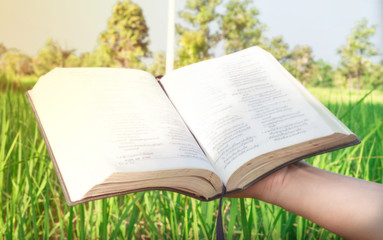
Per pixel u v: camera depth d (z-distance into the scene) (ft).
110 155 1.61
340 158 3.52
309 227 2.87
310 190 1.90
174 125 1.97
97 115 1.82
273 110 2.02
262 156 1.83
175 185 1.73
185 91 2.29
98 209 2.85
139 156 1.65
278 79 2.20
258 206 3.11
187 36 28.78
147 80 2.27
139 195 2.65
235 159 1.86
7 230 2.57
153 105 2.05
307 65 33.42
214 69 2.36
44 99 1.94
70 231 2.41
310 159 3.57
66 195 1.53
